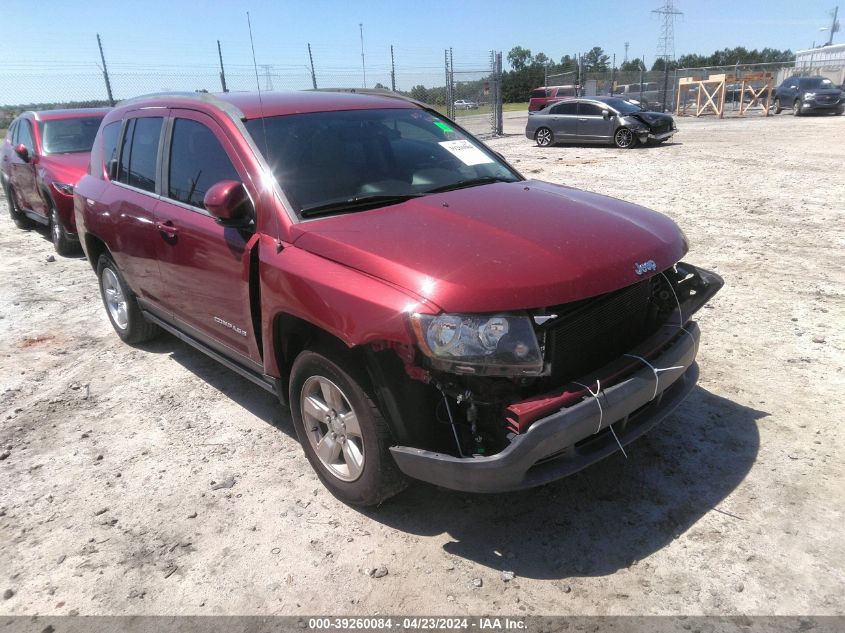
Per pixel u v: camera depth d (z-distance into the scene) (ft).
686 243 10.95
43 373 16.42
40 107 56.59
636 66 162.91
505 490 8.53
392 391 8.79
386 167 12.14
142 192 14.61
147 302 15.69
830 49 118.01
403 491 10.60
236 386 15.33
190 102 13.35
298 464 11.99
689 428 12.22
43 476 11.97
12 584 9.36
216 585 9.16
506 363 8.12
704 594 8.49
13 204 34.17
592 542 9.55
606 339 9.53
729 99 103.50
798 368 14.32
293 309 9.87
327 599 8.81
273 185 10.91
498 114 76.18
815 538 9.31
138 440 13.08
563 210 10.52
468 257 8.76
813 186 34.86
